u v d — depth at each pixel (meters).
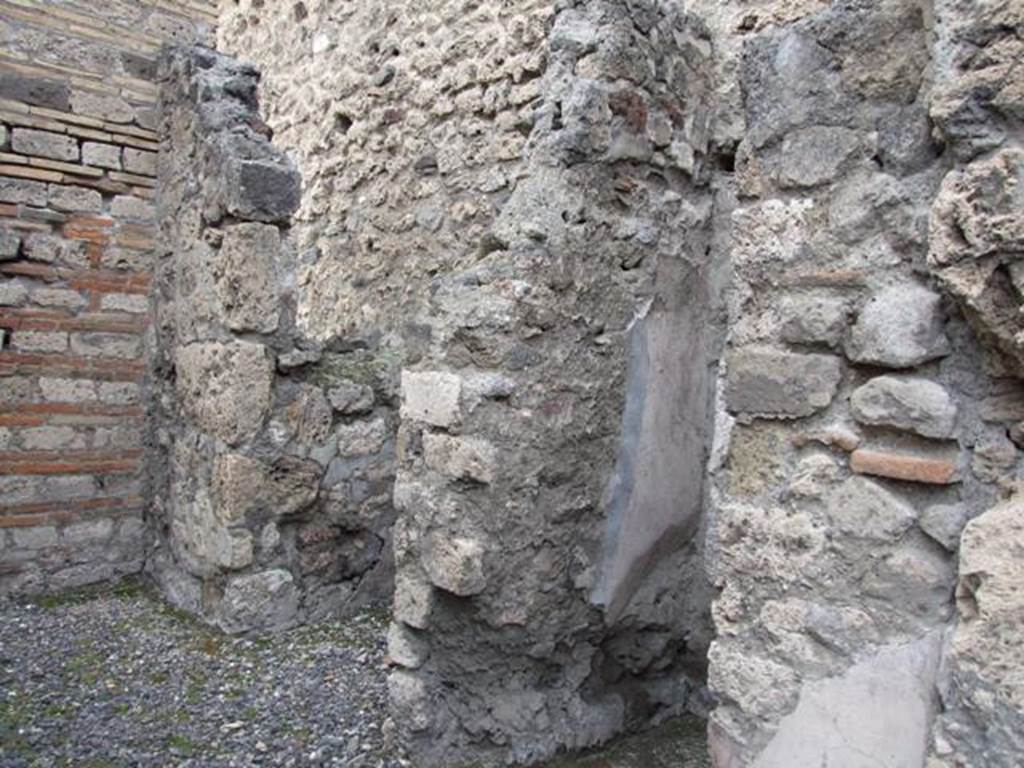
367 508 3.67
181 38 4.08
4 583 3.65
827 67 1.54
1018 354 1.28
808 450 1.57
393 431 3.75
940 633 1.38
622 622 2.62
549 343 2.35
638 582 2.65
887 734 1.43
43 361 3.72
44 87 3.68
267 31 5.32
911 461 1.42
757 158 1.66
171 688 2.83
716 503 2.27
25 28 3.63
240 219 3.26
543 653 2.43
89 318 3.84
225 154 3.29
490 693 2.42
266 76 5.34
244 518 3.30
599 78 2.43
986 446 1.35
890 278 1.46
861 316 1.49
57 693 2.74
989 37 1.28
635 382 2.58
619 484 2.54
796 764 1.54
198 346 3.48
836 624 1.50
